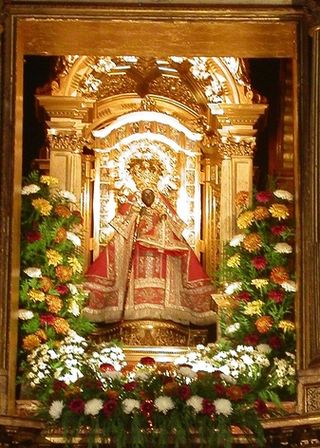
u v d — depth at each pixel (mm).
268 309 13359
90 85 15047
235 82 15070
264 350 13062
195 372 12008
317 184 12758
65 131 14938
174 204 15062
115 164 15125
